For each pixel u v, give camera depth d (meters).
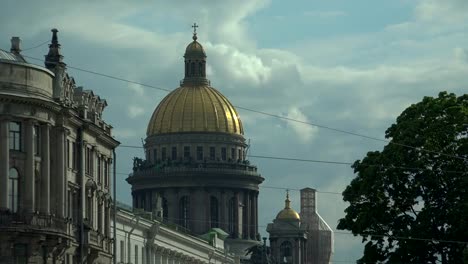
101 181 171.12
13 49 157.88
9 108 144.38
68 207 156.00
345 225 162.75
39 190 148.12
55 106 149.25
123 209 199.25
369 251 160.75
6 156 143.62
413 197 158.75
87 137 163.25
